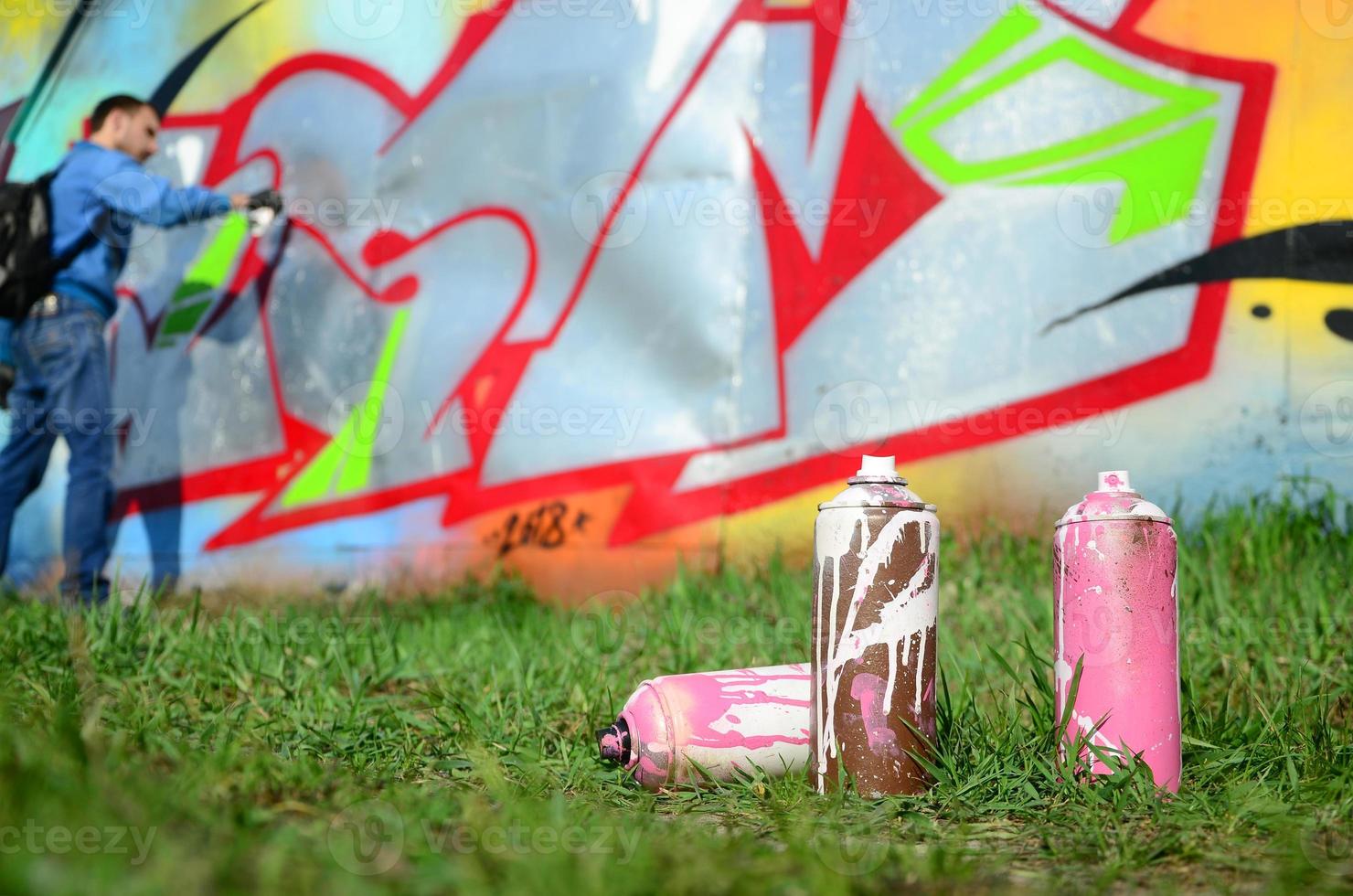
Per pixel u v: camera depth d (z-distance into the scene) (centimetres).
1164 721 247
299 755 255
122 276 572
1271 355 467
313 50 555
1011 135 490
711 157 509
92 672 324
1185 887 189
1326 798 236
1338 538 439
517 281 526
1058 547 260
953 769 252
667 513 503
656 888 166
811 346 498
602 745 277
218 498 555
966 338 489
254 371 555
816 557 261
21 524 571
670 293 509
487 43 535
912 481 489
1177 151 478
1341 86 467
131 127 518
